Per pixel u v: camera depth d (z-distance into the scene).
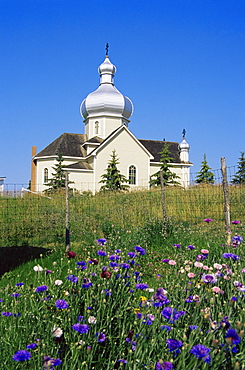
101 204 16.52
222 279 3.97
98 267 4.23
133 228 10.56
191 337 2.76
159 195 17.75
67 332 3.21
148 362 2.73
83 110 47.66
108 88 47.44
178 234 9.26
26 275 6.71
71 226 11.89
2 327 3.43
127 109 47.44
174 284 4.29
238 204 14.41
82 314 3.60
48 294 3.74
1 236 10.85
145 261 7.16
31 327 3.30
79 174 39.53
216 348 2.56
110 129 46.59
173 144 49.66
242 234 8.95
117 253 5.05
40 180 42.41
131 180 38.47
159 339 2.99
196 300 3.44
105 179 40.03
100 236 10.17
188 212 14.38
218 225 11.07
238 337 2.40
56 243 9.98
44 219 12.91
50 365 2.55
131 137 41.50
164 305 3.38
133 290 4.05
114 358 3.11
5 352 3.08
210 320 2.89
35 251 8.90
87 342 2.96
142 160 41.91
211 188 16.30
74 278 3.66
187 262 4.70
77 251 8.62
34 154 46.00
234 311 3.33
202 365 2.58
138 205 15.27
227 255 4.20
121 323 3.53
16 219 12.88
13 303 3.93
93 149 43.22
